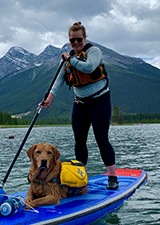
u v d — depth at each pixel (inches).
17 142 710.5
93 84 156.7
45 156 122.2
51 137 924.0
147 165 303.9
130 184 181.3
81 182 145.9
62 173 138.2
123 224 121.0
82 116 166.2
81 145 173.9
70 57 150.5
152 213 136.2
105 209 134.0
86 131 171.8
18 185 214.4
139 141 695.7
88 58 149.7
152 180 218.8
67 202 133.6
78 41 154.4
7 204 110.2
